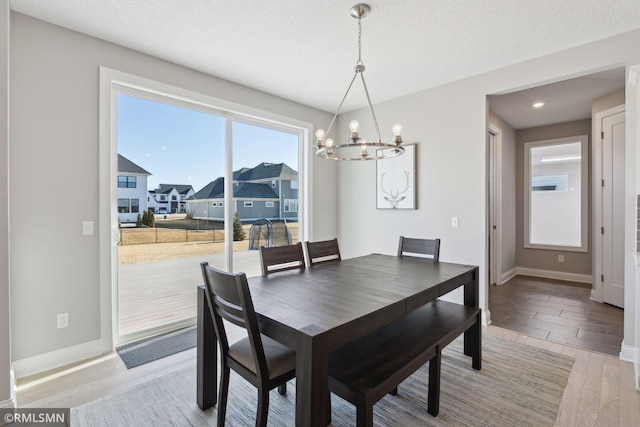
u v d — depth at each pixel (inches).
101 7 85.3
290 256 98.3
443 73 127.5
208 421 69.4
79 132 96.7
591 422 68.4
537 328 121.3
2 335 69.4
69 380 85.4
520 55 112.4
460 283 89.7
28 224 88.4
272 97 150.5
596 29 95.7
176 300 122.0
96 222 99.6
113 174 106.7
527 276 208.5
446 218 138.6
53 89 92.4
